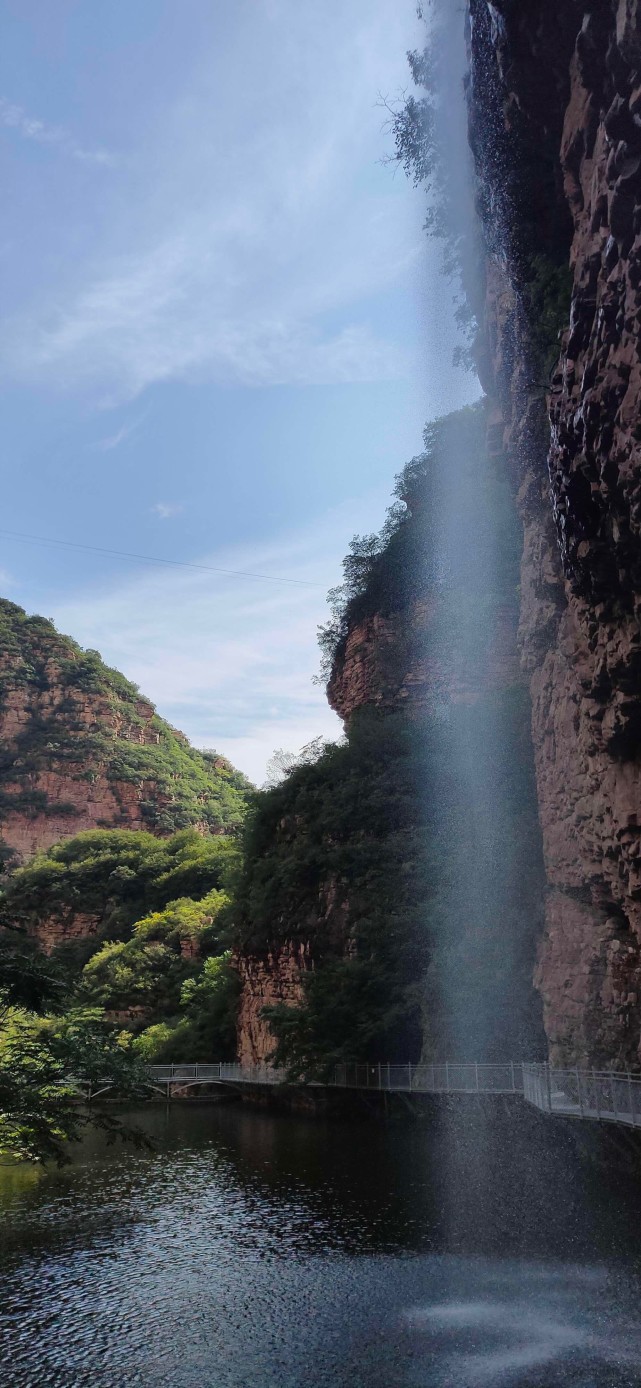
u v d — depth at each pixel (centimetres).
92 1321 1550
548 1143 2341
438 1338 1369
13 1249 2045
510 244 1809
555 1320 1414
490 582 4931
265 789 6588
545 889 2972
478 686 4825
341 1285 1672
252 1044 5581
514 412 2238
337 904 4834
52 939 11288
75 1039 1719
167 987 8150
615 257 1128
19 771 16212
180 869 11250
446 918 3866
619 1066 2078
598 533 1406
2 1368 1355
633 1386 1148
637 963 2059
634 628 1408
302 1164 2933
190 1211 2408
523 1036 3272
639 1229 1697
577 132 1269
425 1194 2400
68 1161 1603
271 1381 1264
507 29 1329
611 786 1775
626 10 958
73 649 18425
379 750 5316
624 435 1130
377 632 5953
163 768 17350
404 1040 4112
